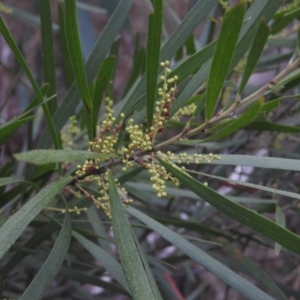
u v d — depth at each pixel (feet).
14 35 5.22
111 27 1.90
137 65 2.39
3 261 2.69
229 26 1.36
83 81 1.59
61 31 2.16
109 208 1.61
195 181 1.45
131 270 1.40
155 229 1.66
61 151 1.36
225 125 1.53
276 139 2.79
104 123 1.66
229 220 3.16
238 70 2.29
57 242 1.55
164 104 1.57
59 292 3.27
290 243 1.34
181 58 2.45
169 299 2.88
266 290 3.84
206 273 4.41
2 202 1.96
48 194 1.49
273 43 2.38
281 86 1.52
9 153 4.06
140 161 1.58
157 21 1.48
